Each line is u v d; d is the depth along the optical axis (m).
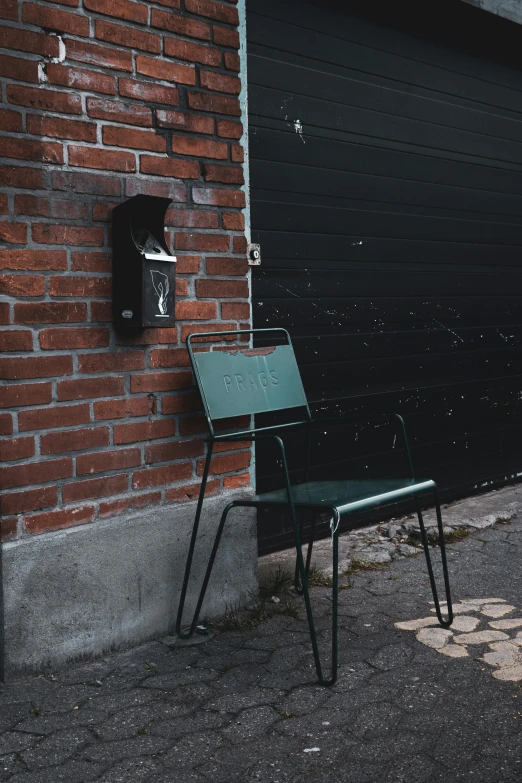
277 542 4.52
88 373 3.11
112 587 3.19
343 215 4.76
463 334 5.64
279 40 4.36
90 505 3.13
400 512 5.30
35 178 2.94
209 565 3.30
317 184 4.60
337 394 4.78
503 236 5.94
